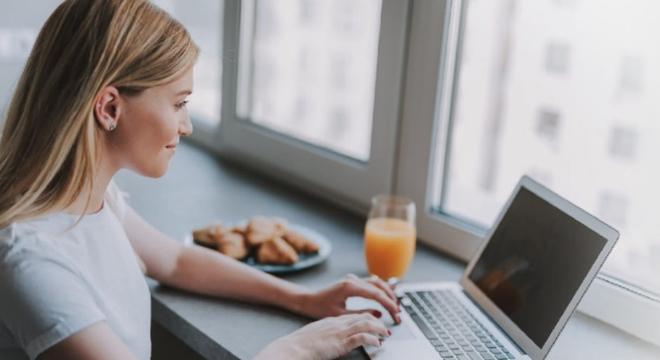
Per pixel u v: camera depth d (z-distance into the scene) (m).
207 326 1.18
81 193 1.06
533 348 1.06
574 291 1.03
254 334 1.16
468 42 1.48
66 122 0.99
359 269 1.43
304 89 1.91
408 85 1.55
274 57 1.99
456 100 1.52
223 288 1.27
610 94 1.26
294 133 1.96
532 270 1.14
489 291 1.22
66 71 0.99
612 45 1.25
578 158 1.33
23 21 2.16
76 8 1.01
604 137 1.28
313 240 1.50
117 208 1.25
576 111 1.32
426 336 1.13
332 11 1.79
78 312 0.94
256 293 1.25
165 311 1.25
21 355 1.06
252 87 2.05
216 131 2.15
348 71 1.77
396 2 1.53
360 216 1.72
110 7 1.00
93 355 0.93
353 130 1.78
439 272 1.44
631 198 1.26
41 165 1.00
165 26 1.03
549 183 1.39
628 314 1.21
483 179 1.51
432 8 1.46
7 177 1.01
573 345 1.17
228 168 2.01
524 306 1.12
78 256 1.04
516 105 1.43
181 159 2.07
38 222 1.01
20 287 0.94
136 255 1.28
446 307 1.23
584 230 1.06
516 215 1.23
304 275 1.39
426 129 1.52
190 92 1.08
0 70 2.14
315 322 1.10
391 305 1.17
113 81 0.99
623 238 1.27
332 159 1.76
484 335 1.13
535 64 1.38
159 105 1.04
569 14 1.31
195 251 1.31
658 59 1.19
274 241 1.40
